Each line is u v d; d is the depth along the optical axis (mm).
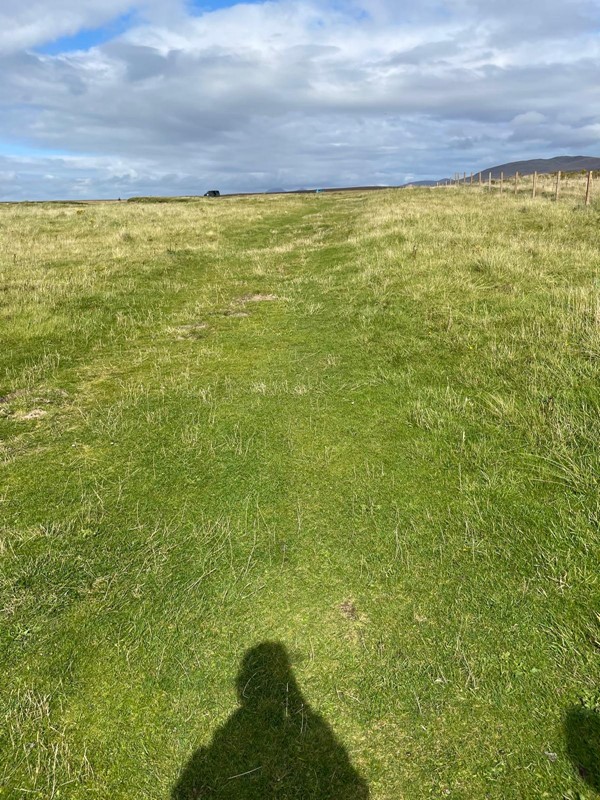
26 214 27578
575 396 4574
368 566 2928
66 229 20062
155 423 4762
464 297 7828
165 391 5500
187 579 2889
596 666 2262
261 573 2916
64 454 4273
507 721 2090
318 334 7148
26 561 3039
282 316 8188
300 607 2686
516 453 3916
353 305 8234
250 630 2564
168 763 2033
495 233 12797
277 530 3260
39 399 5434
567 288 7676
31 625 2607
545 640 2408
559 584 2705
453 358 5828
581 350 5453
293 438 4375
